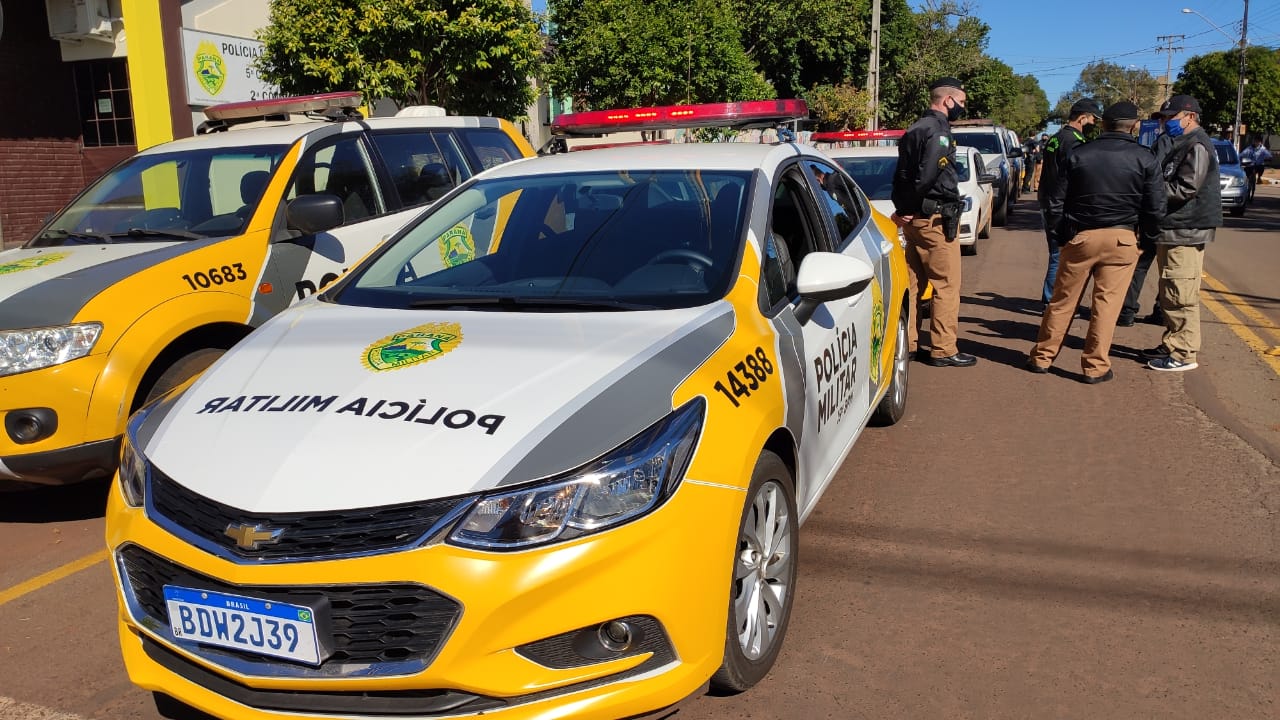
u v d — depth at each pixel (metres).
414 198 6.22
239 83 12.84
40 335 4.13
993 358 7.43
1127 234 6.38
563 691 2.41
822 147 13.03
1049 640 3.37
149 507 2.60
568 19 16.97
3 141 11.30
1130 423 5.75
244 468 2.50
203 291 4.66
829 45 29.44
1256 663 3.20
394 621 2.36
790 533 3.23
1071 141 8.83
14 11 11.40
